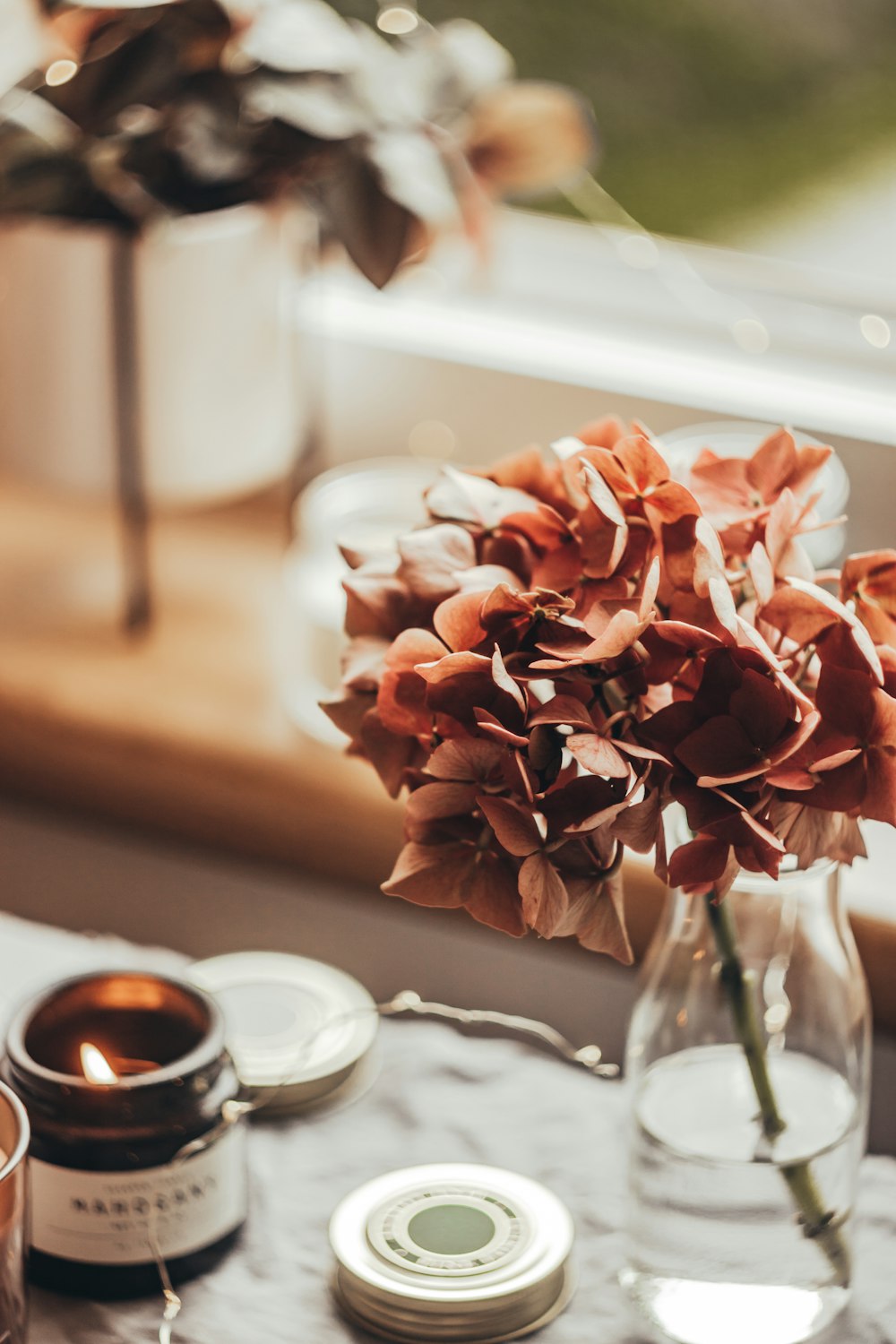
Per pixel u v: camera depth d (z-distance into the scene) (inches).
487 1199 37.4
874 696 32.2
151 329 45.8
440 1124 39.8
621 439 33.4
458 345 52.1
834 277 51.3
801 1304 35.8
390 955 47.3
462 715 32.3
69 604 51.8
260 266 46.4
